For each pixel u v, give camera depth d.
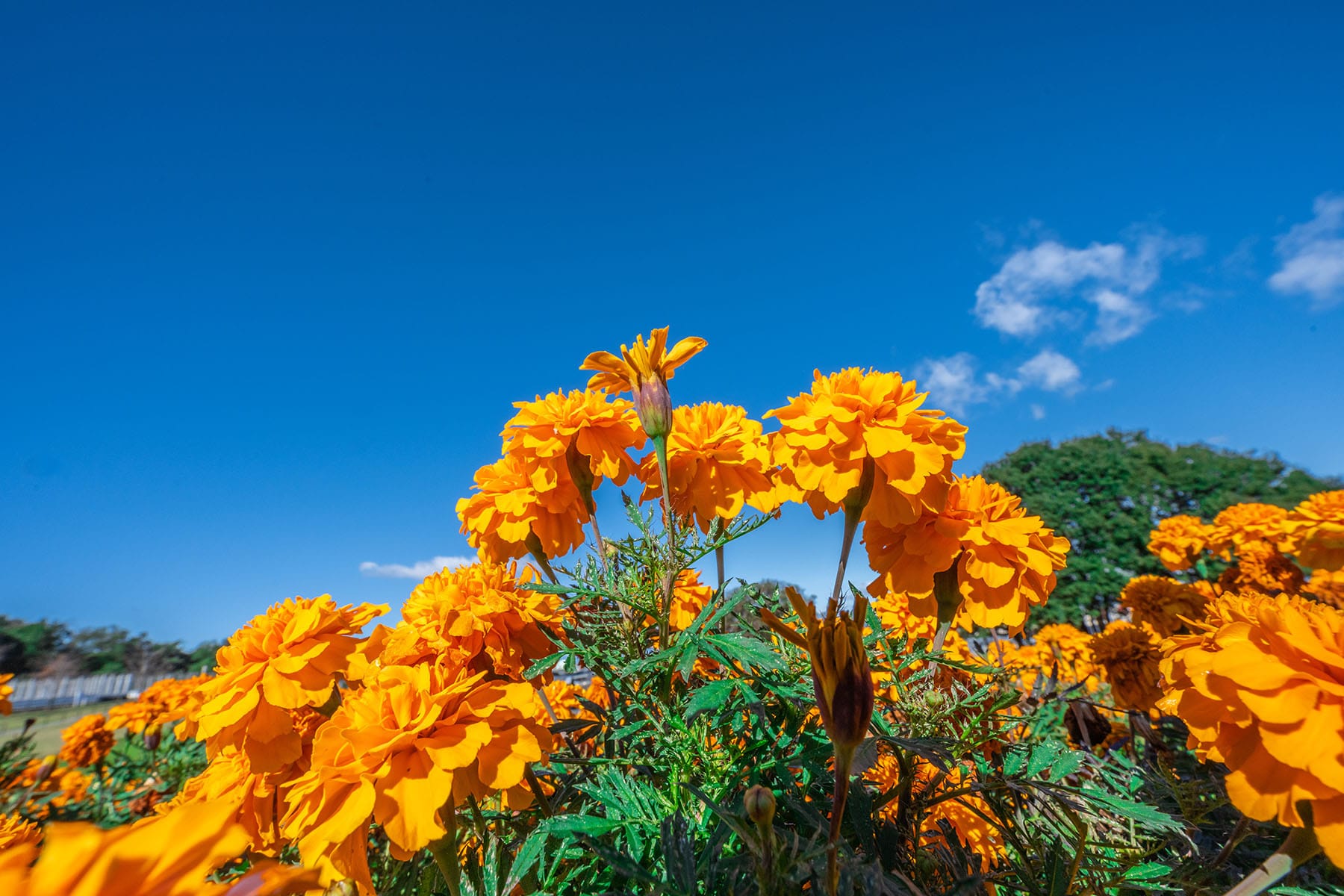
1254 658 0.94
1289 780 0.87
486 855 1.26
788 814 1.32
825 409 1.58
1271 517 4.25
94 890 0.50
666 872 1.07
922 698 1.55
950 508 1.70
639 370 1.80
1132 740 2.36
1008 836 1.36
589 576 1.77
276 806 1.66
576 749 1.86
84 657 29.00
